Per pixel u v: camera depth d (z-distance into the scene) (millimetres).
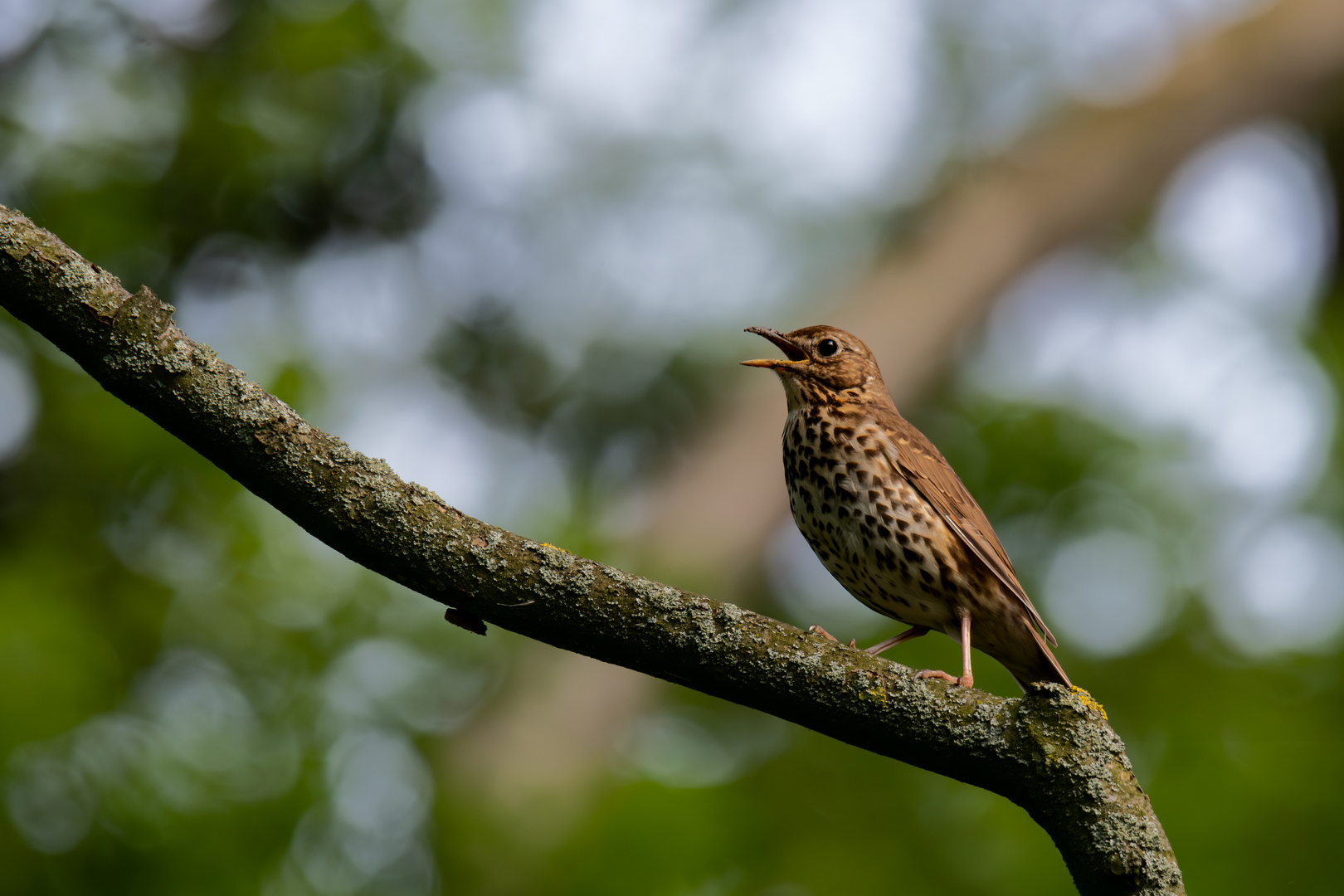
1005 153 23594
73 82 15633
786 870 11797
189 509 12867
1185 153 23875
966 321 22109
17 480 13180
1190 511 14555
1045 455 14648
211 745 11641
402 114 17453
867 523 8672
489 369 20500
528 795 12508
